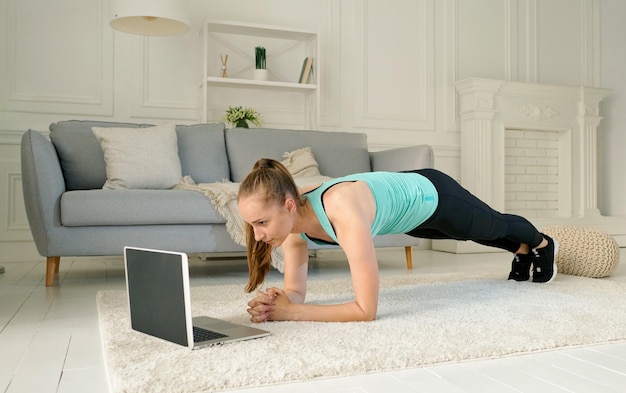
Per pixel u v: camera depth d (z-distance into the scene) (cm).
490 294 258
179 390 130
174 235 339
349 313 194
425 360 154
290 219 184
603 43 683
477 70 619
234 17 527
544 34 654
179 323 163
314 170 412
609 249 330
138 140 375
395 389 135
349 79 566
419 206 222
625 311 218
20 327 211
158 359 151
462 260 470
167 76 507
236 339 169
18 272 388
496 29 629
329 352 157
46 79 475
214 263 454
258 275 203
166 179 374
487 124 583
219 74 523
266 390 134
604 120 689
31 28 472
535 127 615
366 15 574
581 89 631
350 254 192
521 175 630
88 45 487
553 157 644
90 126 391
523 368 152
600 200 685
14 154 465
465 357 158
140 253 181
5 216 461
